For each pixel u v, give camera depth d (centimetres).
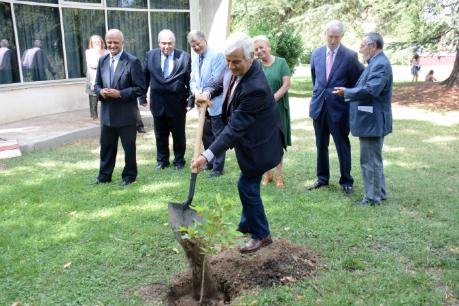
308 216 461
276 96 521
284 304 307
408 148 759
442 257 371
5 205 500
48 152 751
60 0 1095
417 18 1384
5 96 975
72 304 311
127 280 344
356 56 514
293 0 1684
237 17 1798
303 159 694
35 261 371
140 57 1290
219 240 292
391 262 363
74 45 1146
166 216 466
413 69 1888
